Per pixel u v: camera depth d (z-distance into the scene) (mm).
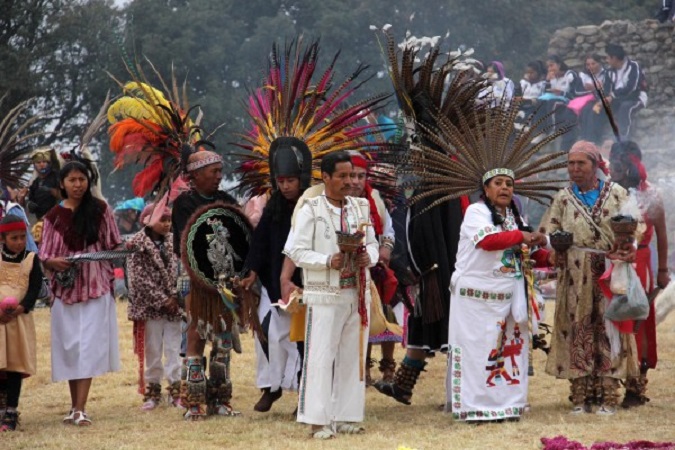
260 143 12133
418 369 12273
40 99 37000
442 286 12016
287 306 10656
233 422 11570
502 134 11305
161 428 11422
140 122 12383
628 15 40344
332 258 10320
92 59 37594
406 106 12273
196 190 12188
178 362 13000
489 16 37594
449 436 10461
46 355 16516
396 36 36438
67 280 11812
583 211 11461
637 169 12133
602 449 9570
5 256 11586
